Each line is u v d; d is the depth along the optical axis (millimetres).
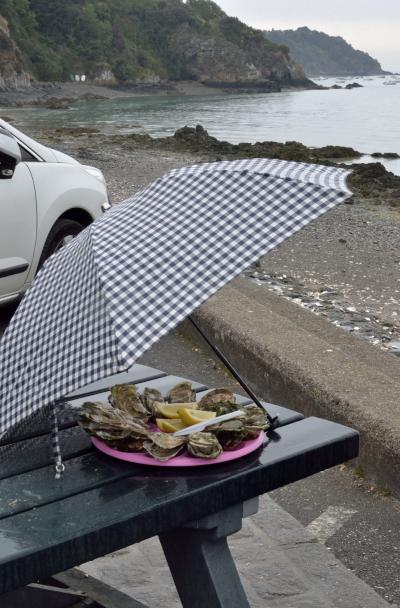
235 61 188625
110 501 2062
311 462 2322
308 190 2098
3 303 6621
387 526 3760
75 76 163250
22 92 138000
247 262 2035
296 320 6125
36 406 2062
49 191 6883
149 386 2904
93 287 2070
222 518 2188
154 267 2055
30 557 1857
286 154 32094
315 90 193375
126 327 1973
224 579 2203
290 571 3264
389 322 7938
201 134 38781
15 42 153250
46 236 6840
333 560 3387
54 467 2260
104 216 2299
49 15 165750
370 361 5160
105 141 37250
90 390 2869
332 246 12062
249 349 5516
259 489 2211
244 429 2234
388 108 86875
